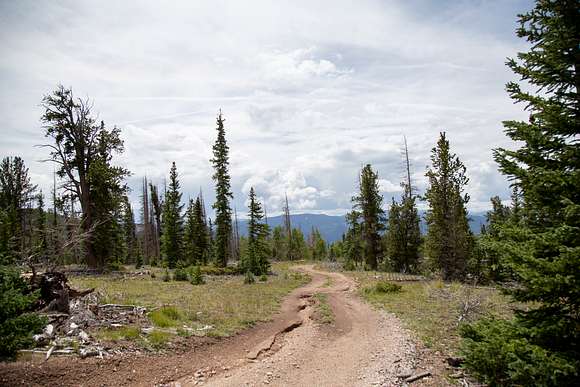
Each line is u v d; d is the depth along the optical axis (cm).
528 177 707
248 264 4231
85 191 3334
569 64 712
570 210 619
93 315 1270
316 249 9469
